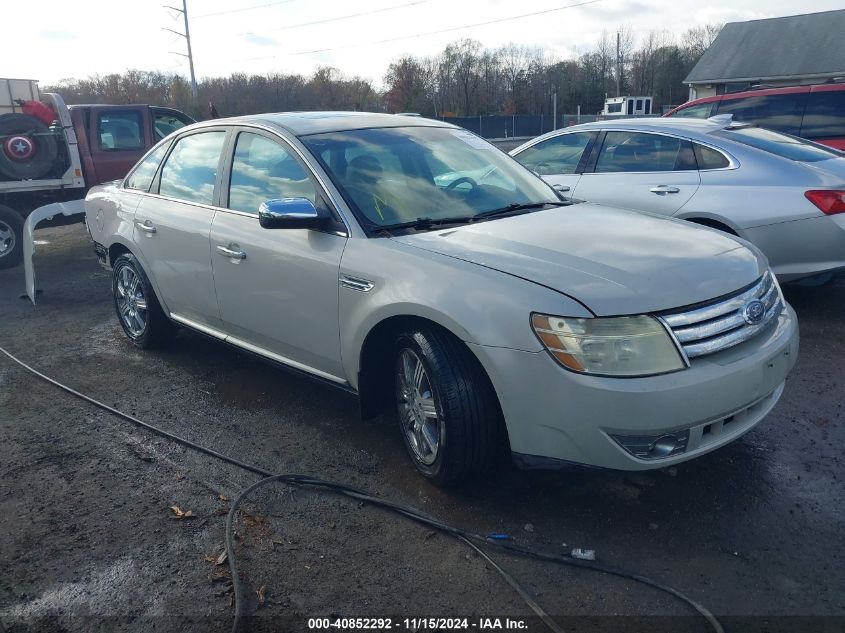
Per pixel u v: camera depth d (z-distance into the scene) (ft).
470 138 15.31
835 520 10.00
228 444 13.00
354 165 12.75
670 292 9.45
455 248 10.73
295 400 14.87
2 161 29.04
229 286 13.97
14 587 9.21
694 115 35.37
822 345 16.80
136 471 12.13
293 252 12.35
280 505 10.91
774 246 18.02
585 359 9.09
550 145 23.11
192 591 9.05
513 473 11.51
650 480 11.17
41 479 11.93
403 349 11.10
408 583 9.07
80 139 32.58
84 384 16.17
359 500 10.96
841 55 106.73
